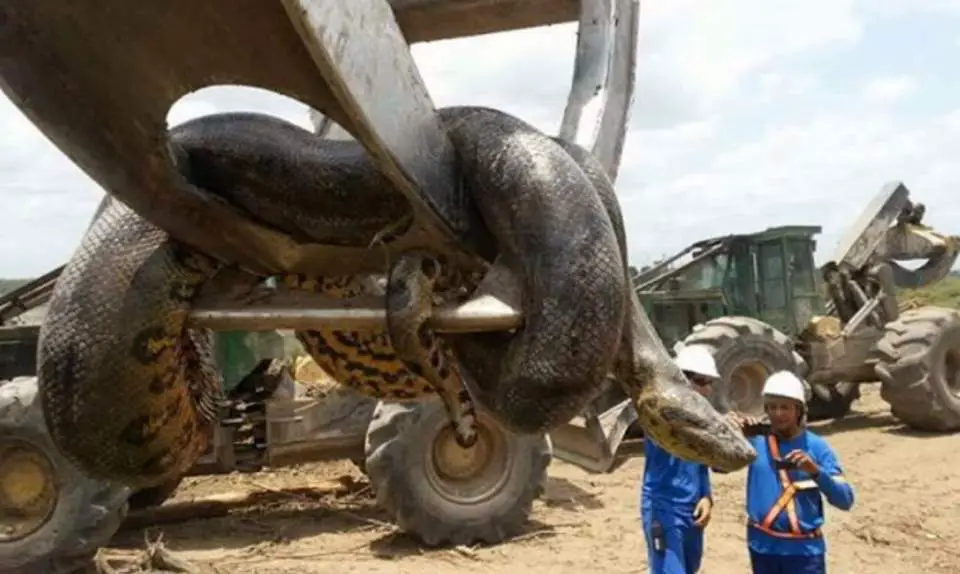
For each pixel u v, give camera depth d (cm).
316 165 278
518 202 260
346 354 341
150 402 292
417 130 257
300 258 294
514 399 259
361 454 1177
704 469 750
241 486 1355
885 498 1252
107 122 251
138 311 284
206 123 290
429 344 262
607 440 1416
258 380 1204
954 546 1056
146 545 1070
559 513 1209
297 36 227
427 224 268
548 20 365
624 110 340
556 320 252
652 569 739
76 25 231
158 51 236
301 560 1027
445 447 1076
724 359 1495
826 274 1834
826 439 1655
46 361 286
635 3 352
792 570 679
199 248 289
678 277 1753
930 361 1656
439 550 1056
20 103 249
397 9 363
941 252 1802
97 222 298
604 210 266
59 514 956
